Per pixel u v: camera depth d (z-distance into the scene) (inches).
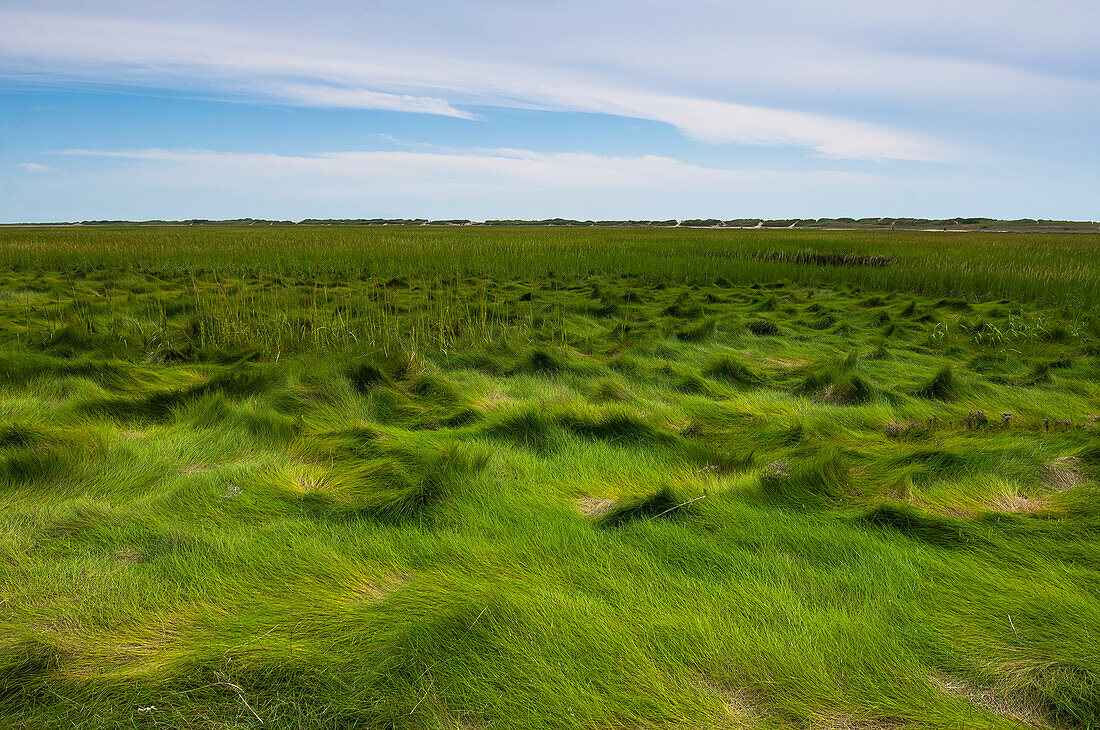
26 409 178.2
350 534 112.4
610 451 157.2
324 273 571.5
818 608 92.4
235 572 100.4
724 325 327.6
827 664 81.0
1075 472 139.2
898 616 91.0
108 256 698.8
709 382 228.8
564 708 73.2
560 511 122.1
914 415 197.6
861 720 72.8
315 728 70.0
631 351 277.9
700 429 179.0
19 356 218.2
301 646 82.0
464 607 86.4
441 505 122.1
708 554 106.9
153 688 73.9
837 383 215.6
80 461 136.7
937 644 85.0
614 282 585.3
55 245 826.8
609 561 104.6
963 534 112.8
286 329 297.3
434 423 183.6
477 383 227.8
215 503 122.8
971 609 92.6
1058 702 75.1
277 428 163.0
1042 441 157.9
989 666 81.2
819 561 106.1
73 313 330.6
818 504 126.0
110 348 263.4
